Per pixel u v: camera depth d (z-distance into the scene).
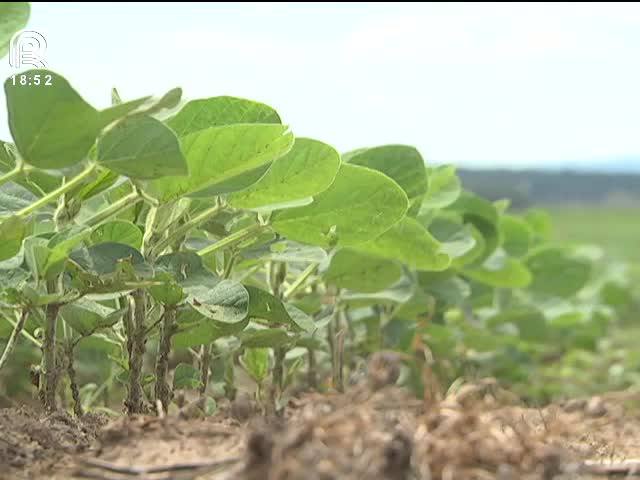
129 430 2.11
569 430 2.03
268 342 2.70
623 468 2.08
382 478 1.64
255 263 3.01
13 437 2.09
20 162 2.00
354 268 3.10
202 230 2.89
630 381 5.93
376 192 2.54
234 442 2.04
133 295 2.42
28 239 2.27
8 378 4.01
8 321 2.58
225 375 3.21
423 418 1.84
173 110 2.39
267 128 2.18
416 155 3.03
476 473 1.77
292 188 2.40
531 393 5.07
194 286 2.37
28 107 1.89
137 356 2.44
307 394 2.19
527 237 4.68
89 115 1.91
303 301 3.26
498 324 4.97
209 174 2.26
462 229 3.54
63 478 1.93
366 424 1.73
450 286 3.92
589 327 6.30
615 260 11.83
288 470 1.62
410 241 2.97
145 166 2.06
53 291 2.30
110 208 2.29
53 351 2.36
